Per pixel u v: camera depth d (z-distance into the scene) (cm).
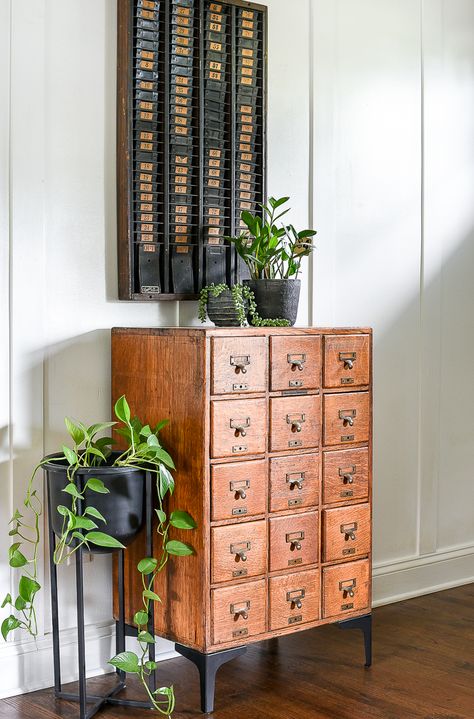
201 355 271
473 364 420
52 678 297
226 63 327
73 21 297
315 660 322
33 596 278
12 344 287
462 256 416
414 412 400
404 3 388
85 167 302
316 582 304
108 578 311
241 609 282
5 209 285
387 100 385
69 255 299
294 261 357
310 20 360
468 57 413
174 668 314
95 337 306
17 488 289
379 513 387
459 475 418
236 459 281
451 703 286
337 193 370
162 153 313
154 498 288
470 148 416
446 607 383
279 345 289
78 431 272
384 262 387
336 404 307
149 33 307
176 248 320
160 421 287
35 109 289
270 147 350
